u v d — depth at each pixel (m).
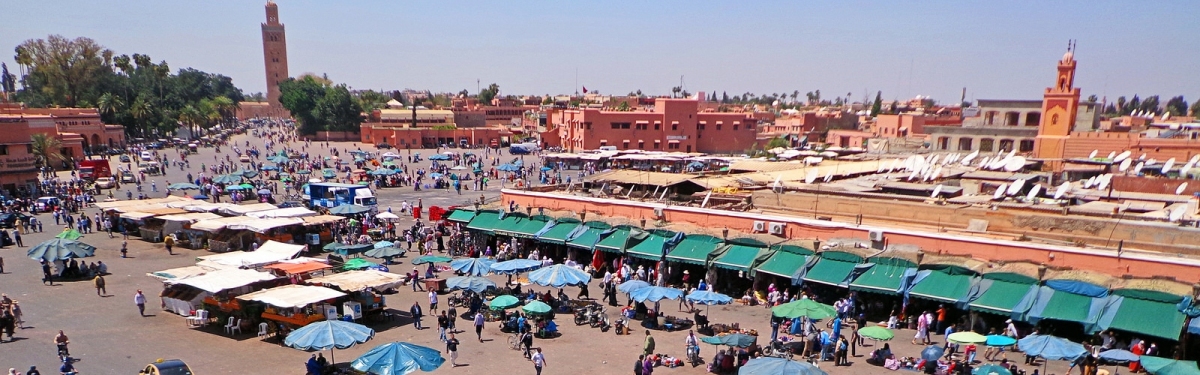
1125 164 52.09
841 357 25.69
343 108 165.12
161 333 28.88
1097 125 85.88
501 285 37.28
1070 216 31.77
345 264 36.44
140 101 140.62
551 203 45.09
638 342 28.59
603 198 43.56
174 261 42.69
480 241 45.91
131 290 35.56
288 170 94.62
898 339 28.52
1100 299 26.00
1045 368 24.23
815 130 156.75
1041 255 28.67
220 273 30.66
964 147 82.88
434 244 48.97
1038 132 74.56
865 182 44.06
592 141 130.00
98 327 29.45
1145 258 26.39
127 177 81.00
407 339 28.56
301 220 47.00
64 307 32.25
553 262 40.78
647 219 39.66
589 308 31.61
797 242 33.34
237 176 72.81
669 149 132.75
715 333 29.08
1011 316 26.75
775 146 124.00
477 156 126.00
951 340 24.58
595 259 39.09
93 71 142.50
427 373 24.64
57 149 92.25
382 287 31.84
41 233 50.97
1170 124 94.75
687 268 37.69
